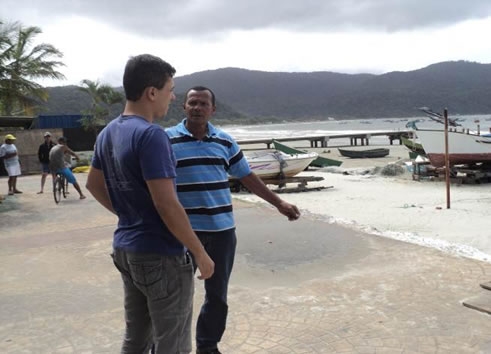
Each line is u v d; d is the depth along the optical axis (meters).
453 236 7.86
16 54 25.14
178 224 2.17
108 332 4.08
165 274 2.29
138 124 2.23
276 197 3.48
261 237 7.30
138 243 2.25
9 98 24.64
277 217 8.80
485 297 4.41
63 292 5.13
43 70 25.86
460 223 9.01
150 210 2.25
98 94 30.16
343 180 17.78
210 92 3.21
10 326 4.26
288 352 3.56
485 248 7.04
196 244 2.22
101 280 5.50
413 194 13.60
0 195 13.26
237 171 3.40
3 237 8.05
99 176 2.53
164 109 2.42
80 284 5.38
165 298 2.31
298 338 3.79
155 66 2.32
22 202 12.09
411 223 9.26
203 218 3.12
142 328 2.54
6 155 13.60
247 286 5.09
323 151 38.06
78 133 24.89
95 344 3.86
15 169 13.69
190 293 2.42
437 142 17.30
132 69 2.31
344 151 31.58
